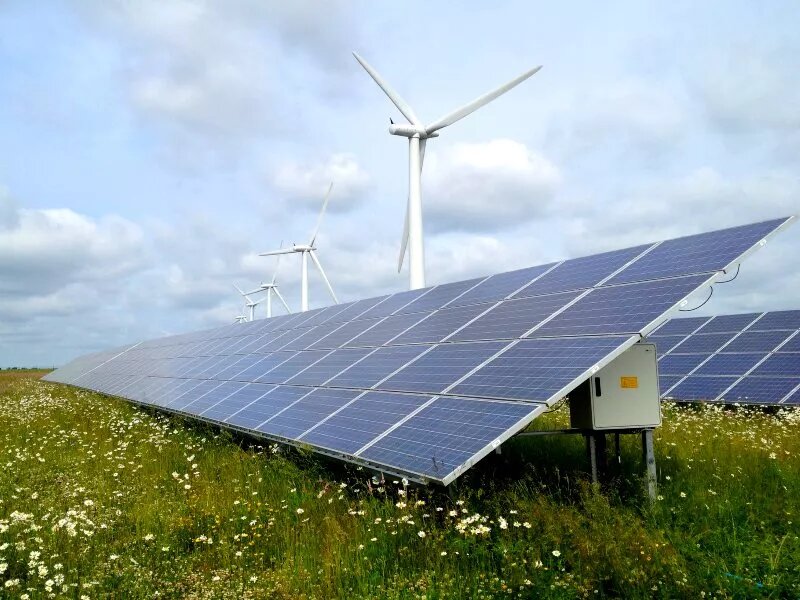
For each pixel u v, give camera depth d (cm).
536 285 1246
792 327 2044
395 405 1018
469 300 1396
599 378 909
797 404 1614
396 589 616
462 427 805
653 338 2545
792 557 636
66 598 611
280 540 795
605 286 1025
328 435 1027
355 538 750
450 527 720
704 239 982
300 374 1570
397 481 834
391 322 1588
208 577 678
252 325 2905
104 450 1397
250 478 1080
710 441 1229
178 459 1296
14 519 790
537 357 899
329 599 622
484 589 597
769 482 947
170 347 3697
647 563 623
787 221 867
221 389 1850
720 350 2139
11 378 6078
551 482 920
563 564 639
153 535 778
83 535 786
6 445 1480
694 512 805
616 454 1030
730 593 586
